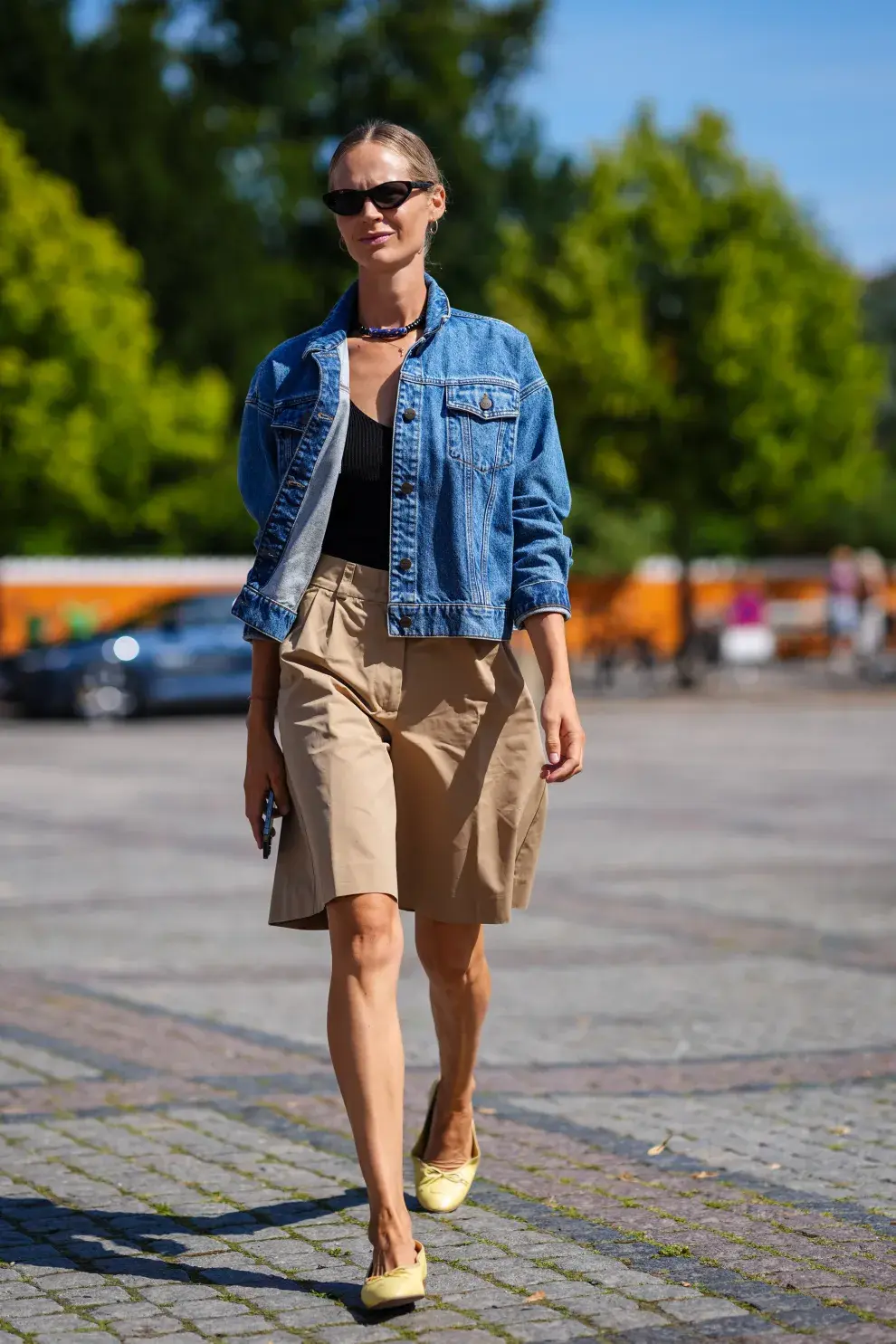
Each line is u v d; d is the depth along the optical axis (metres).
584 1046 9.31
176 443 57.94
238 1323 5.32
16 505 54.12
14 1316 5.41
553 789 24.38
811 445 52.75
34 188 54.97
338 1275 5.77
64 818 21.30
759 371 50.44
